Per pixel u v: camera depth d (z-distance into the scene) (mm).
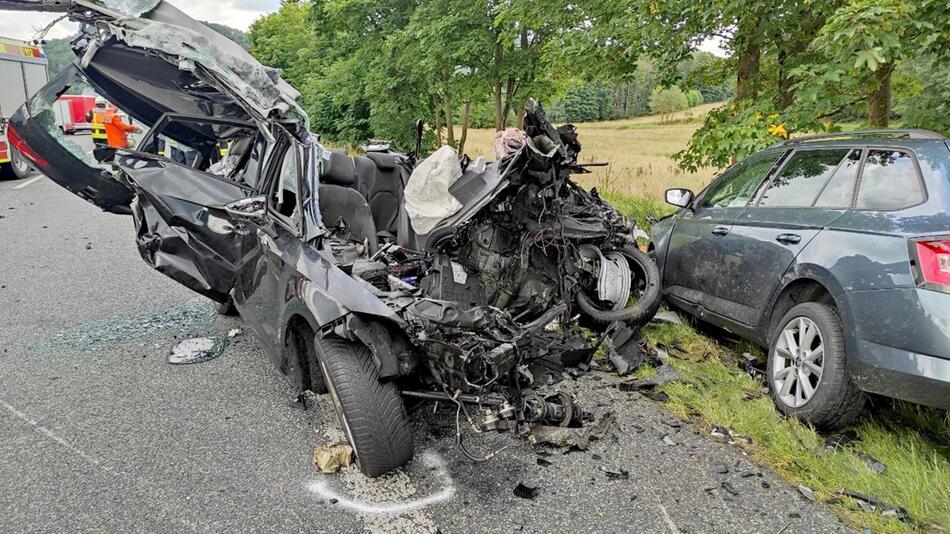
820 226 3848
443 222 3949
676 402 3969
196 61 3912
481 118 29469
